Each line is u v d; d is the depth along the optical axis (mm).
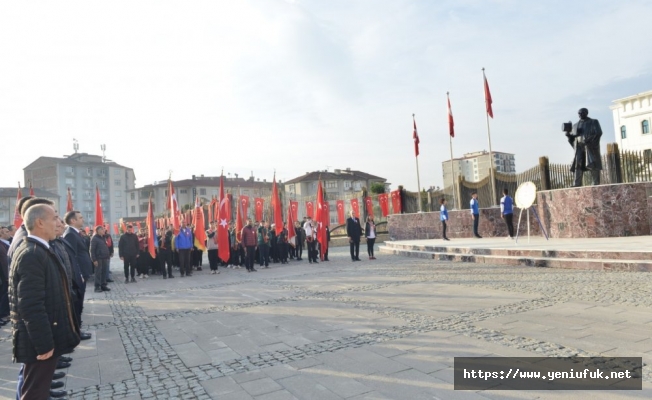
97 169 78062
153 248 16250
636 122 54344
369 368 4934
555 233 16844
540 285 9383
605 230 15039
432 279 11305
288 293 10555
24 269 3465
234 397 4367
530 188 15203
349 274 13594
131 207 80562
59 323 3674
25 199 5656
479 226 20750
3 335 8047
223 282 13773
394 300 8773
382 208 32500
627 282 9000
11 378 5566
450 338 5863
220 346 6234
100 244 13250
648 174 16906
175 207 17062
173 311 9148
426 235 23156
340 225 33281
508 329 6113
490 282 10227
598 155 15883
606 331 5734
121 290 13320
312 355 5543
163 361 5734
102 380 5148
